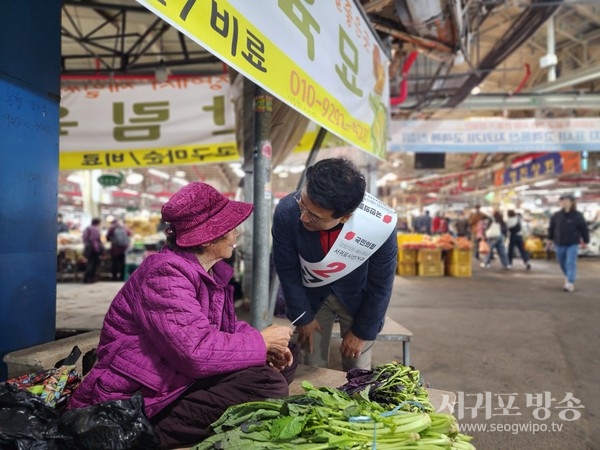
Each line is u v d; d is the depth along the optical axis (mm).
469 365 4113
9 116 2291
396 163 16672
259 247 2615
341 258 2033
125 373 1461
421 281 10047
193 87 5578
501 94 8008
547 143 8000
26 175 2416
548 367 4039
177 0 1240
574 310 6590
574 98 7855
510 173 15438
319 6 2420
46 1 2557
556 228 8516
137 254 10211
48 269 2605
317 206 1633
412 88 8531
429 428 1404
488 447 2646
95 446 1300
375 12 4137
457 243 10898
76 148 5598
